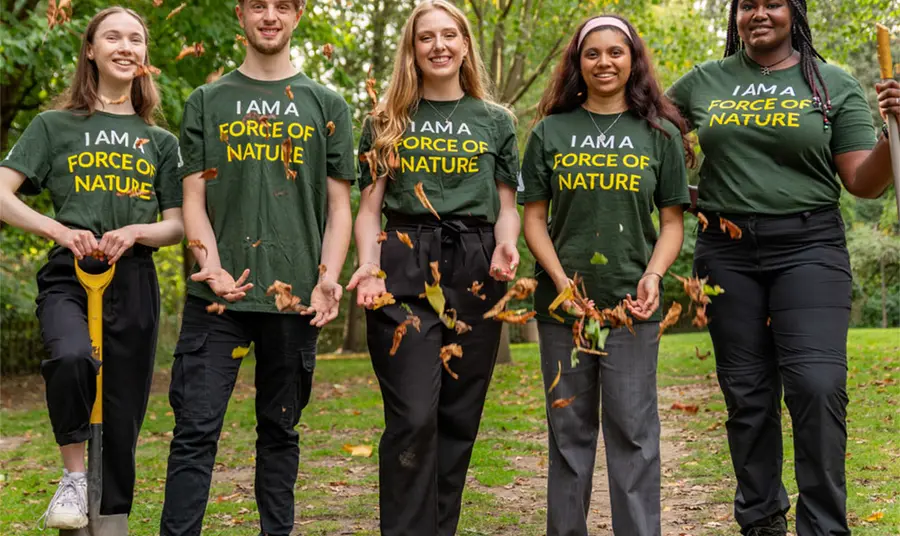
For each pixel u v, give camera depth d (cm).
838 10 1193
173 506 305
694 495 473
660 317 329
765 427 346
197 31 962
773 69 346
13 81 1030
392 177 328
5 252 1459
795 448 325
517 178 340
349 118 340
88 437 330
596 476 532
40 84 984
